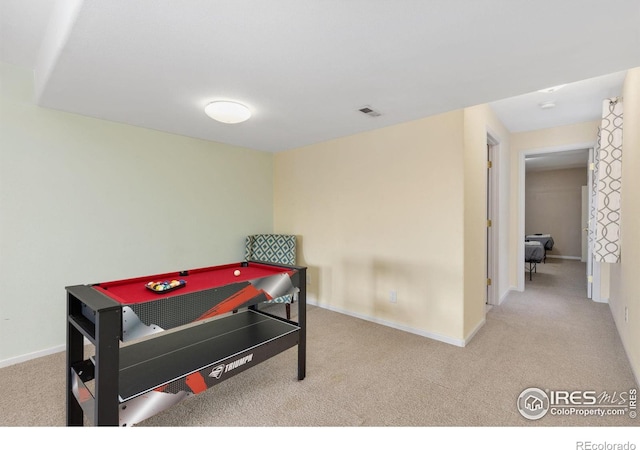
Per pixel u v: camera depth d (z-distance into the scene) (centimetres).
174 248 326
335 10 130
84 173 265
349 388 204
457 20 137
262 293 200
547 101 332
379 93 221
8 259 231
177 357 176
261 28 143
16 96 232
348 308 354
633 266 232
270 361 242
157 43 155
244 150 396
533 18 135
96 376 128
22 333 238
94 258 272
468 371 224
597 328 306
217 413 178
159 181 313
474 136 294
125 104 239
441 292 278
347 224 351
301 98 229
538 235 800
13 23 184
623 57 170
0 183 227
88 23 138
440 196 276
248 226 402
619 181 299
